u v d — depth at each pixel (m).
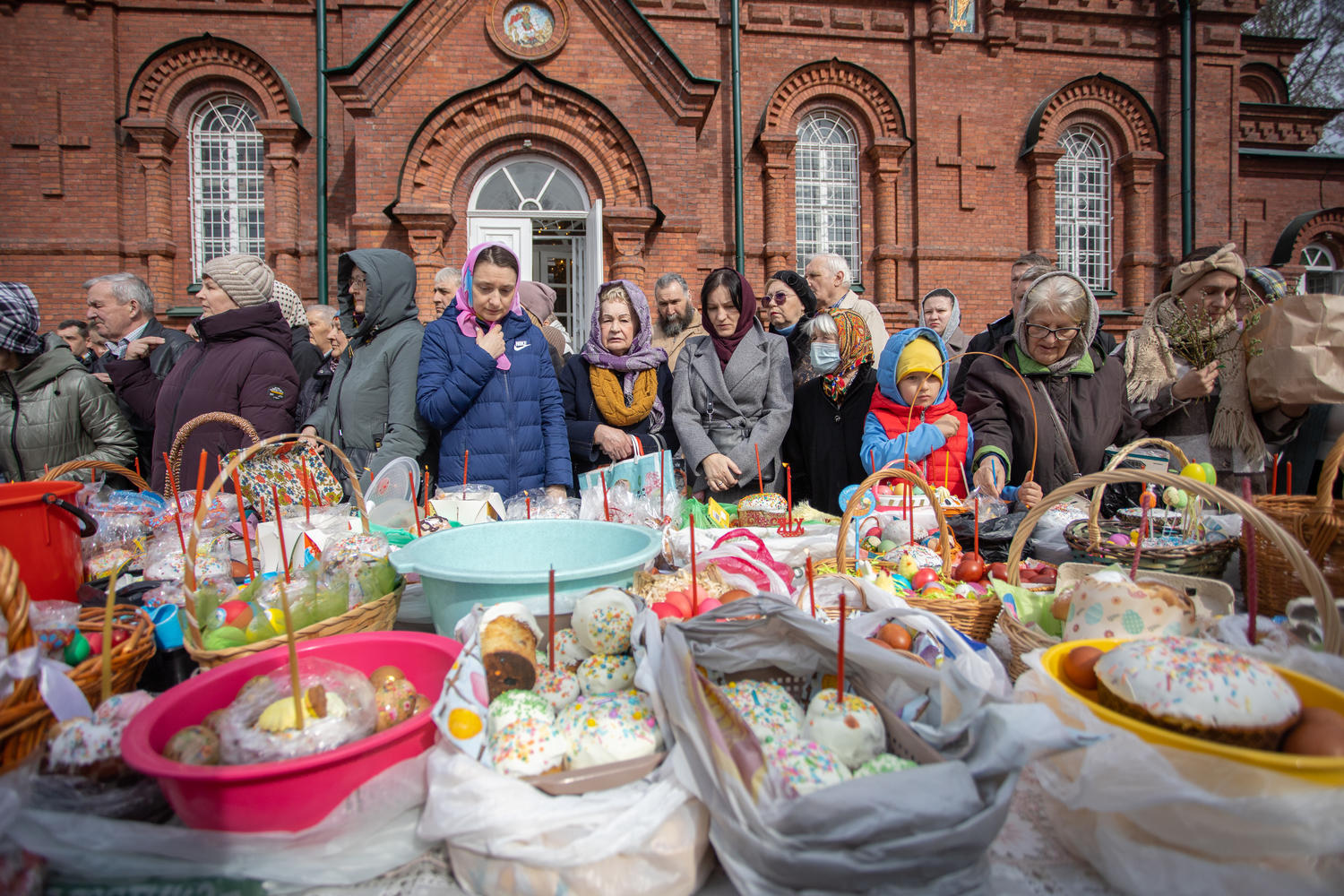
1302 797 0.83
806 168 10.89
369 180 8.93
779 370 3.05
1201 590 1.54
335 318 5.02
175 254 9.91
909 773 0.86
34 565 1.54
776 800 0.86
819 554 1.97
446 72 9.07
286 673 1.15
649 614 1.18
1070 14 11.16
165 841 0.95
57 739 1.05
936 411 2.68
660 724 1.04
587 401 3.23
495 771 0.98
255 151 10.13
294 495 2.36
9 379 2.95
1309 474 2.83
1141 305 11.38
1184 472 2.00
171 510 2.28
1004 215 11.08
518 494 2.86
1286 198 12.71
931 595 1.63
